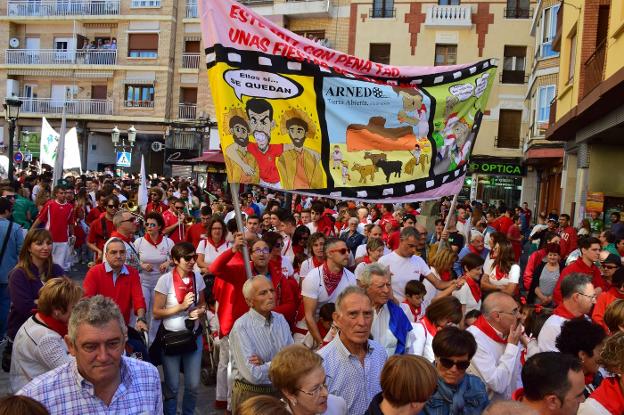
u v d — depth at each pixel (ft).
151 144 120.57
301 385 9.83
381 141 19.92
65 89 121.90
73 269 42.06
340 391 11.94
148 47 118.73
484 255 28.96
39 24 122.62
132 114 118.52
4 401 6.88
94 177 72.18
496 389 13.04
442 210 57.16
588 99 42.57
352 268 25.98
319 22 108.68
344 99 19.38
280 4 108.17
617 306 14.12
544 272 25.88
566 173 65.00
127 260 22.62
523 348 16.69
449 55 104.53
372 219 45.88
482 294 24.93
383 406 9.96
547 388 9.87
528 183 99.71
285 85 18.43
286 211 28.09
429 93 20.79
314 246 22.44
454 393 11.23
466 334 11.35
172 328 17.12
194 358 16.98
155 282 23.82
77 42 120.47
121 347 8.85
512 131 101.65
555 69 77.36
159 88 117.91
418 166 20.51
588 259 22.67
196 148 112.68
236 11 17.75
